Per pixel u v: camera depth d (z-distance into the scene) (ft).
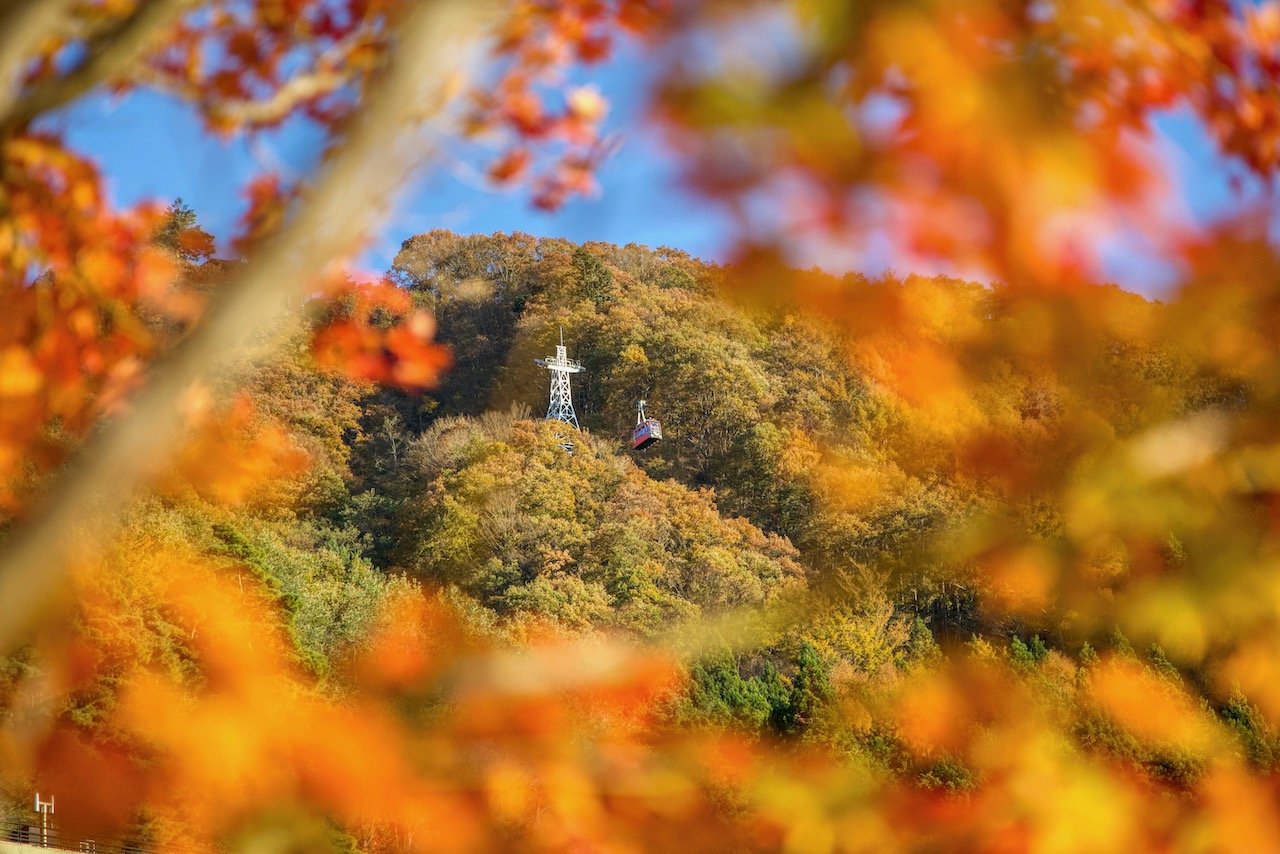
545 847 22.08
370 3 6.82
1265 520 7.25
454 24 5.17
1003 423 8.14
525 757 24.89
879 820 12.93
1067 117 7.25
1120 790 9.74
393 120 5.09
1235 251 7.52
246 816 28.27
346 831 26.45
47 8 5.13
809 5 6.61
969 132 6.93
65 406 11.47
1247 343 7.39
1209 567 7.27
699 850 16.53
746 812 15.20
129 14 5.49
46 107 5.43
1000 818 11.23
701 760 18.79
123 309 11.52
